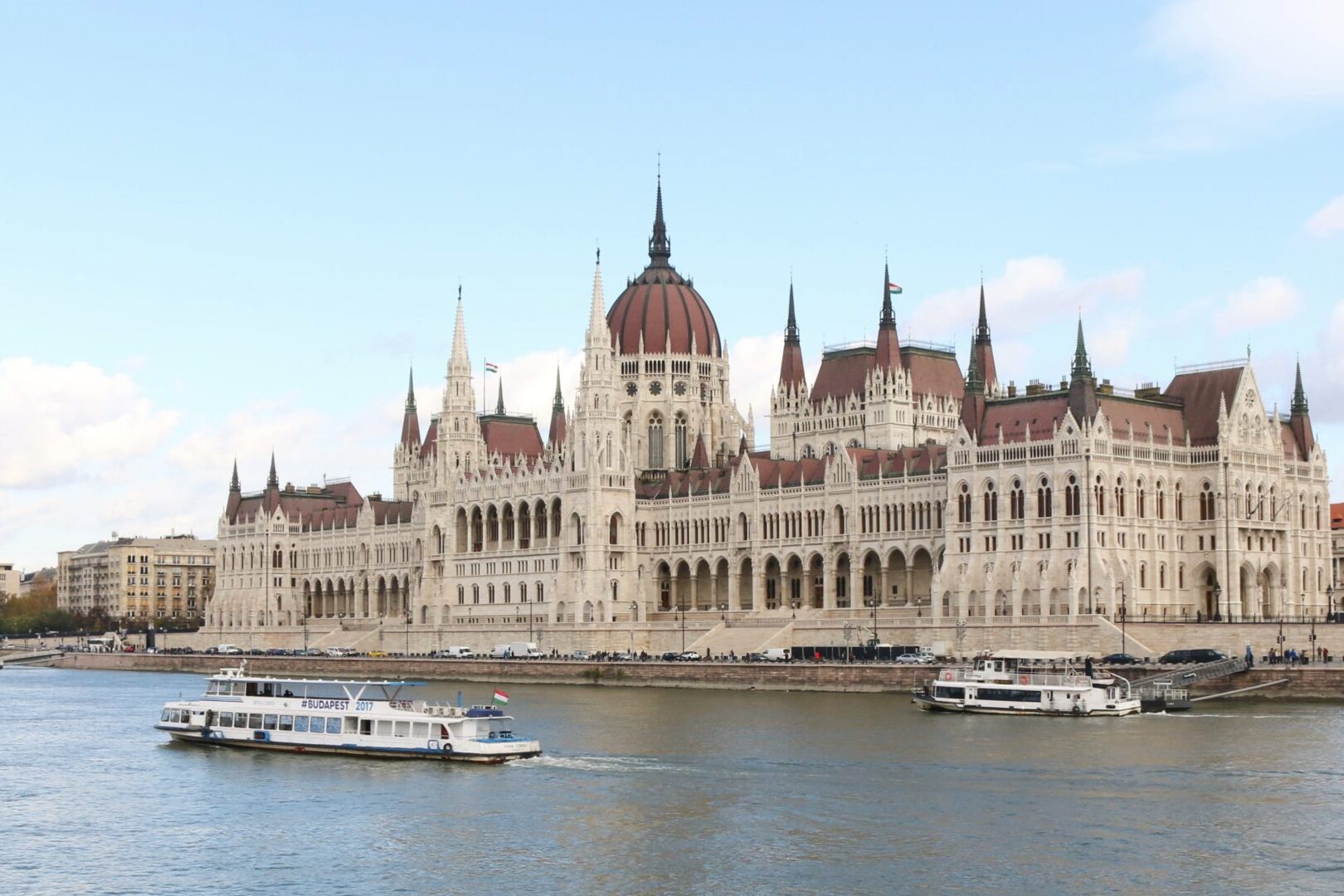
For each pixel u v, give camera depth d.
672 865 109.31
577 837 117.44
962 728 170.00
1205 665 195.25
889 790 132.62
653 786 135.75
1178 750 150.75
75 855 114.94
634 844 115.31
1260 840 113.69
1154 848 111.88
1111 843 113.38
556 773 143.25
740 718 183.62
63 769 153.00
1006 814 122.62
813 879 105.75
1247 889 102.50
